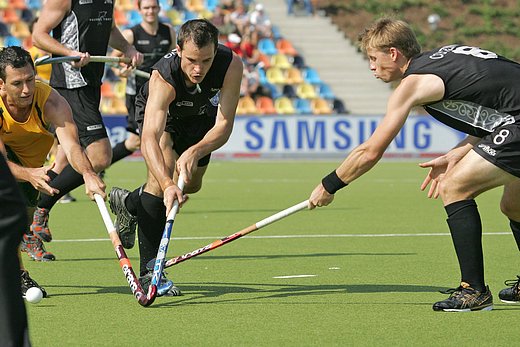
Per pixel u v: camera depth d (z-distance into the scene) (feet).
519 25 332.19
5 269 35.91
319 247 89.92
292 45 285.02
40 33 86.79
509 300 61.36
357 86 274.36
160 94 62.80
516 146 55.72
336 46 285.43
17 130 62.13
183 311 58.18
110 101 237.66
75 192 160.04
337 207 129.90
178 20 268.00
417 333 51.37
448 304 57.67
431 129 229.45
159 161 61.16
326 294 64.28
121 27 256.52
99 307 59.72
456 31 326.65
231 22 261.03
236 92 64.69
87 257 83.97
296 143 228.43
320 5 326.03
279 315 56.70
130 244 73.72
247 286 67.92
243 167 208.95
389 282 69.41
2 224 36.06
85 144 88.22
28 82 58.80
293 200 139.23
